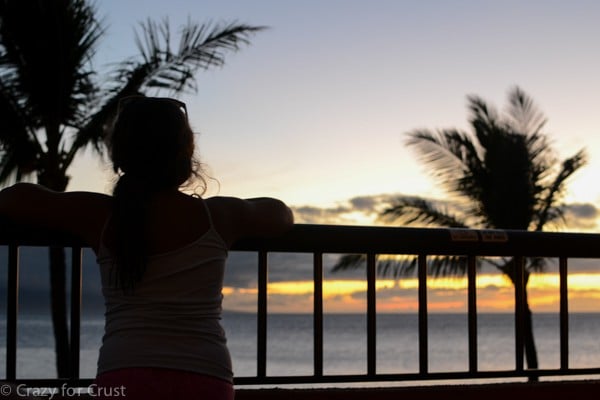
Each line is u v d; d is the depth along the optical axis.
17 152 13.20
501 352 66.31
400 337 91.12
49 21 11.98
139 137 1.65
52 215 1.64
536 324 117.00
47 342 72.69
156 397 1.53
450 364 56.47
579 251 2.91
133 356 1.55
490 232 2.75
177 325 1.59
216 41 12.58
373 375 2.66
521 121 17.31
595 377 3.50
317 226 2.53
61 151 13.34
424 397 2.67
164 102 1.70
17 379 2.35
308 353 68.25
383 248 2.60
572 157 17.45
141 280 1.59
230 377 1.65
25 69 12.38
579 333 109.56
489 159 17.16
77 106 12.96
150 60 12.57
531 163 17.16
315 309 2.58
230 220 1.72
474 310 2.78
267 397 2.54
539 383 2.84
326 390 2.60
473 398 2.74
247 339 90.12
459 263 17.08
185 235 1.64
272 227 1.79
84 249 2.42
